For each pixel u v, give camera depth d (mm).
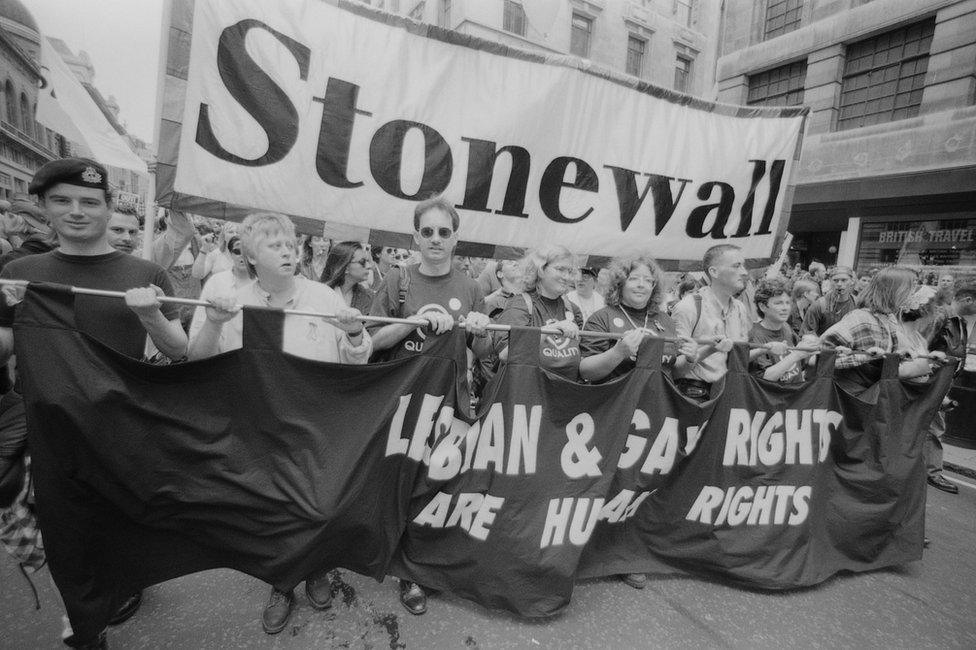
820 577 2453
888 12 10562
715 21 17984
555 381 2072
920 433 2748
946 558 2857
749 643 2010
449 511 2051
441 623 1967
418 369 1936
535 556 2021
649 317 2609
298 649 1796
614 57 16016
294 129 2537
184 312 3553
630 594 2256
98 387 1535
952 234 9898
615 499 2250
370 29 2652
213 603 1993
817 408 2547
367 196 2754
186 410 1683
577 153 3258
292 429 1778
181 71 2326
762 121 3801
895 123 10523
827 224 12383
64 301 1487
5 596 1987
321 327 2031
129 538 1698
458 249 3066
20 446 1621
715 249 2877
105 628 1707
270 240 1875
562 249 2713
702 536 2377
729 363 2402
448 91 2855
